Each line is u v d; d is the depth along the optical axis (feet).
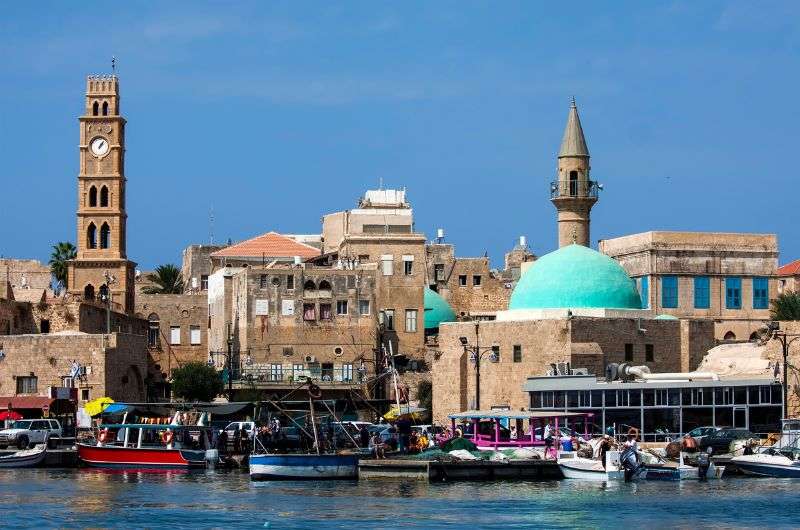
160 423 459.32
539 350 507.30
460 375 530.27
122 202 643.86
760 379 469.57
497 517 334.24
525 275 534.78
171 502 356.18
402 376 616.39
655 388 465.06
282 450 453.17
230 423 494.59
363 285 613.11
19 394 503.61
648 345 514.68
